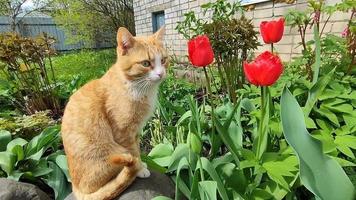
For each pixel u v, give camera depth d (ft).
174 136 1.98
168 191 1.49
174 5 5.34
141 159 1.62
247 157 1.32
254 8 3.63
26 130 2.31
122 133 1.50
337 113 1.62
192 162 1.37
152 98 1.57
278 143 1.53
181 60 5.11
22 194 1.62
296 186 1.27
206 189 1.15
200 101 2.71
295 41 3.23
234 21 2.20
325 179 0.97
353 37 1.96
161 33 1.71
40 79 3.22
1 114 2.82
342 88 1.65
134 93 1.47
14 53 2.88
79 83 3.54
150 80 1.50
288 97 1.10
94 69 6.25
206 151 1.79
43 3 13.53
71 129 1.48
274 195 1.23
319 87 1.43
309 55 1.98
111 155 1.40
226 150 1.77
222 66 2.46
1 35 2.90
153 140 2.17
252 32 2.19
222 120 1.69
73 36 11.22
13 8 12.78
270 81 1.10
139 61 1.48
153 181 1.50
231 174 1.32
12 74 3.18
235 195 1.28
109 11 10.73
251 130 1.71
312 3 1.93
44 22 14.17
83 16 10.64
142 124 1.57
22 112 3.19
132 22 10.55
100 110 1.46
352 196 0.96
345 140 1.35
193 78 3.45
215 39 2.12
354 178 1.30
